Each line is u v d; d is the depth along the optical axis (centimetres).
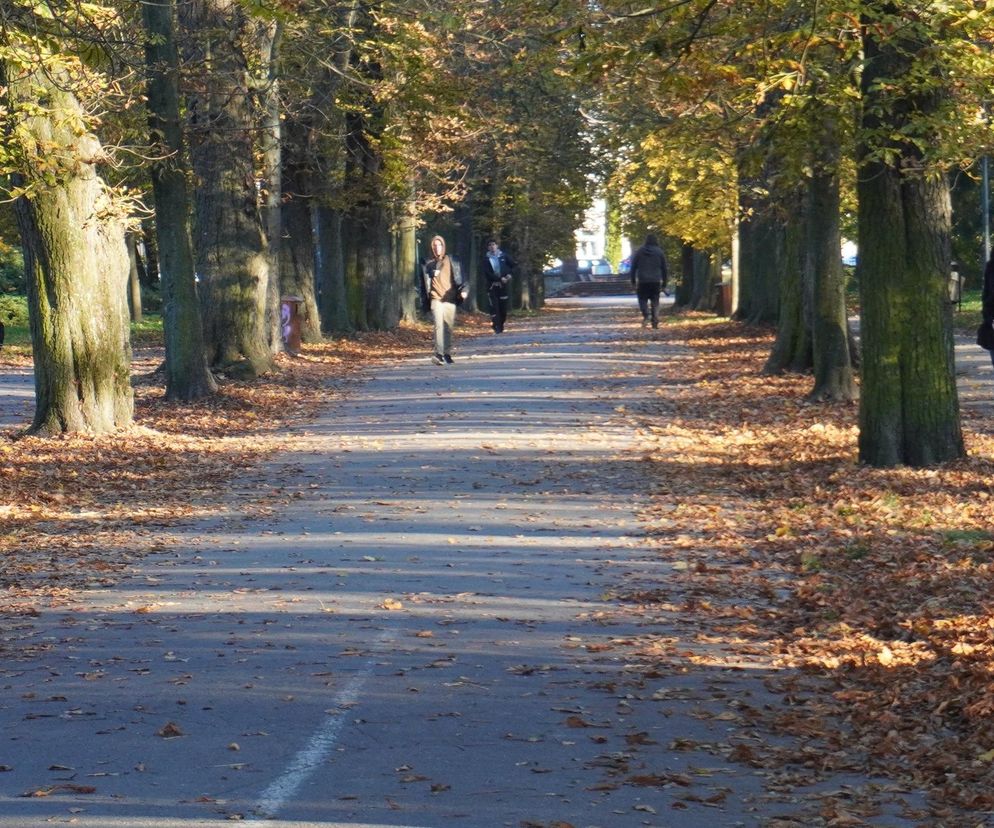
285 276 5066
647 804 795
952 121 1911
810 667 1109
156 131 2809
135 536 1772
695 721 969
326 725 951
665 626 1269
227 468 2366
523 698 1023
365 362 4544
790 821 769
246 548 1670
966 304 6794
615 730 945
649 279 5881
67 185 2539
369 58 3616
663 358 4425
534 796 806
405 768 858
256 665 1118
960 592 1339
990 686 997
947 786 822
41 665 1131
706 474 2209
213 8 3538
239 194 3722
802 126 2102
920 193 2064
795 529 1731
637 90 2392
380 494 2058
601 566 1541
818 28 1811
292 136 4625
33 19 1988
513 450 2489
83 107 2575
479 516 1866
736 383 3497
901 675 1072
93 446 2552
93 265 2698
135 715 976
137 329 7175
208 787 817
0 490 2105
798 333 3628
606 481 2152
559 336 5622
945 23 1825
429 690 1044
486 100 4816
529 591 1416
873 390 2106
